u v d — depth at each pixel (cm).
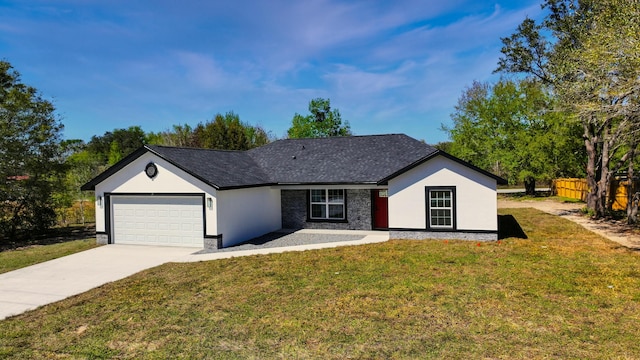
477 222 1466
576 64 1484
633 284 894
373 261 1173
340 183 1770
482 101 3641
